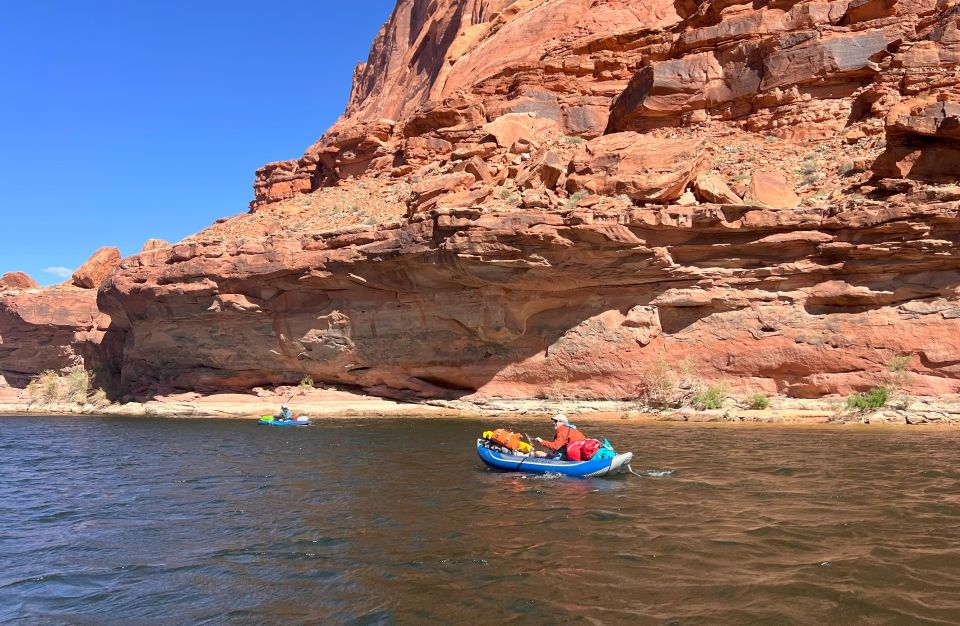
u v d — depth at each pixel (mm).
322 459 16453
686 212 25984
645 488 11484
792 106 35844
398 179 45156
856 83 35344
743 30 38125
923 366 23609
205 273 35000
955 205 22719
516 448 14430
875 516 9062
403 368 32656
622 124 40312
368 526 9180
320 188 50281
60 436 25609
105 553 8383
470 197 31906
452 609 6000
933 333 23547
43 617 6262
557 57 45531
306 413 31766
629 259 26922
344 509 10352
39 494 12984
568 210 26672
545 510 9914
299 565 7512
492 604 6090
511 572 6984
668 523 8914
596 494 11039
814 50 35625
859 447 16406
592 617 5707
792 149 34188
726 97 37875
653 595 6203
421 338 31391
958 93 30578
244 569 7445
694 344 27047
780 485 11500
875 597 6031
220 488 12812
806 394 25250
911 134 26094
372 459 16172
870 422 22375
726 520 9008
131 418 35438
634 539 8141
